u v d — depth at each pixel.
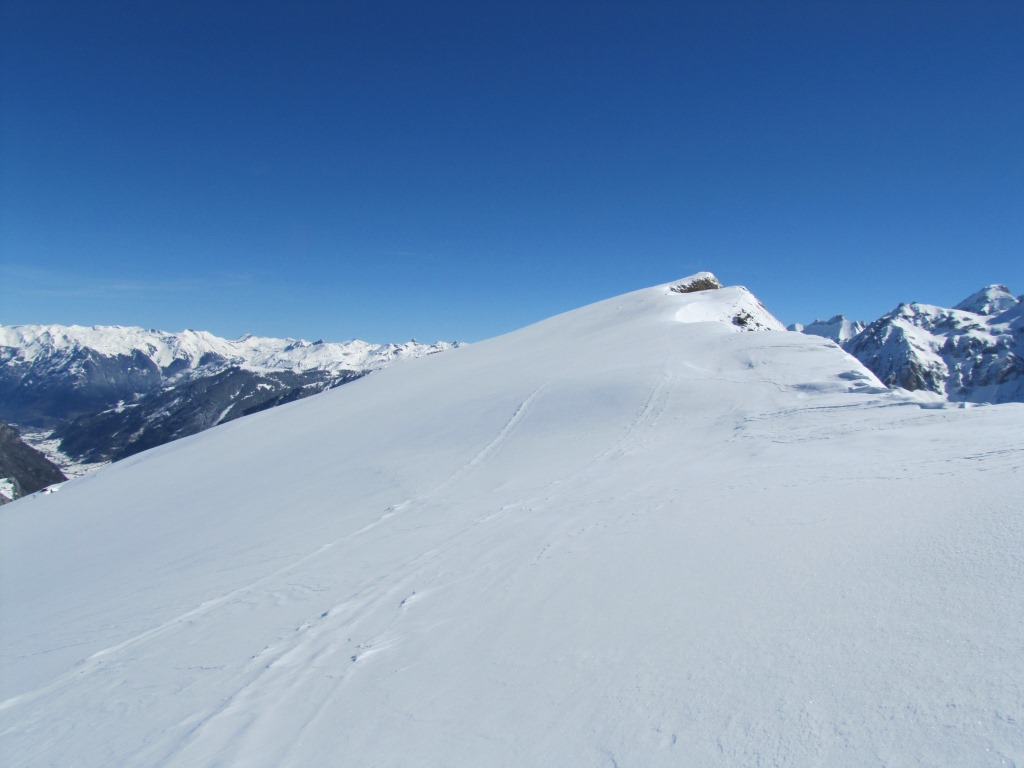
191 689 6.87
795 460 11.23
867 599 5.27
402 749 4.75
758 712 4.13
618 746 4.15
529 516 11.32
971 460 8.67
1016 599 4.62
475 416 24.06
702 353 27.17
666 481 11.84
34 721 6.86
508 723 4.75
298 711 5.82
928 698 3.82
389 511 14.41
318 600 9.02
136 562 14.88
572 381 25.70
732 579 6.34
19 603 13.43
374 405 32.72
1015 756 3.19
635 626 5.84
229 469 25.44
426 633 6.95
